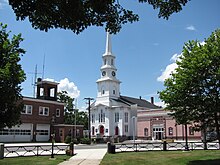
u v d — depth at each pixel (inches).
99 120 2859.3
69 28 314.3
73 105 3016.7
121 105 2827.3
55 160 765.3
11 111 409.1
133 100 3302.2
